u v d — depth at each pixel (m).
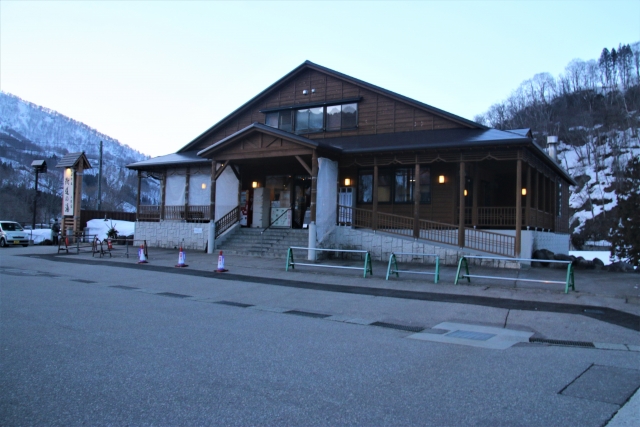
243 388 5.11
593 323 8.92
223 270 15.93
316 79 24.83
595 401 4.88
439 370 5.93
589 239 64.81
